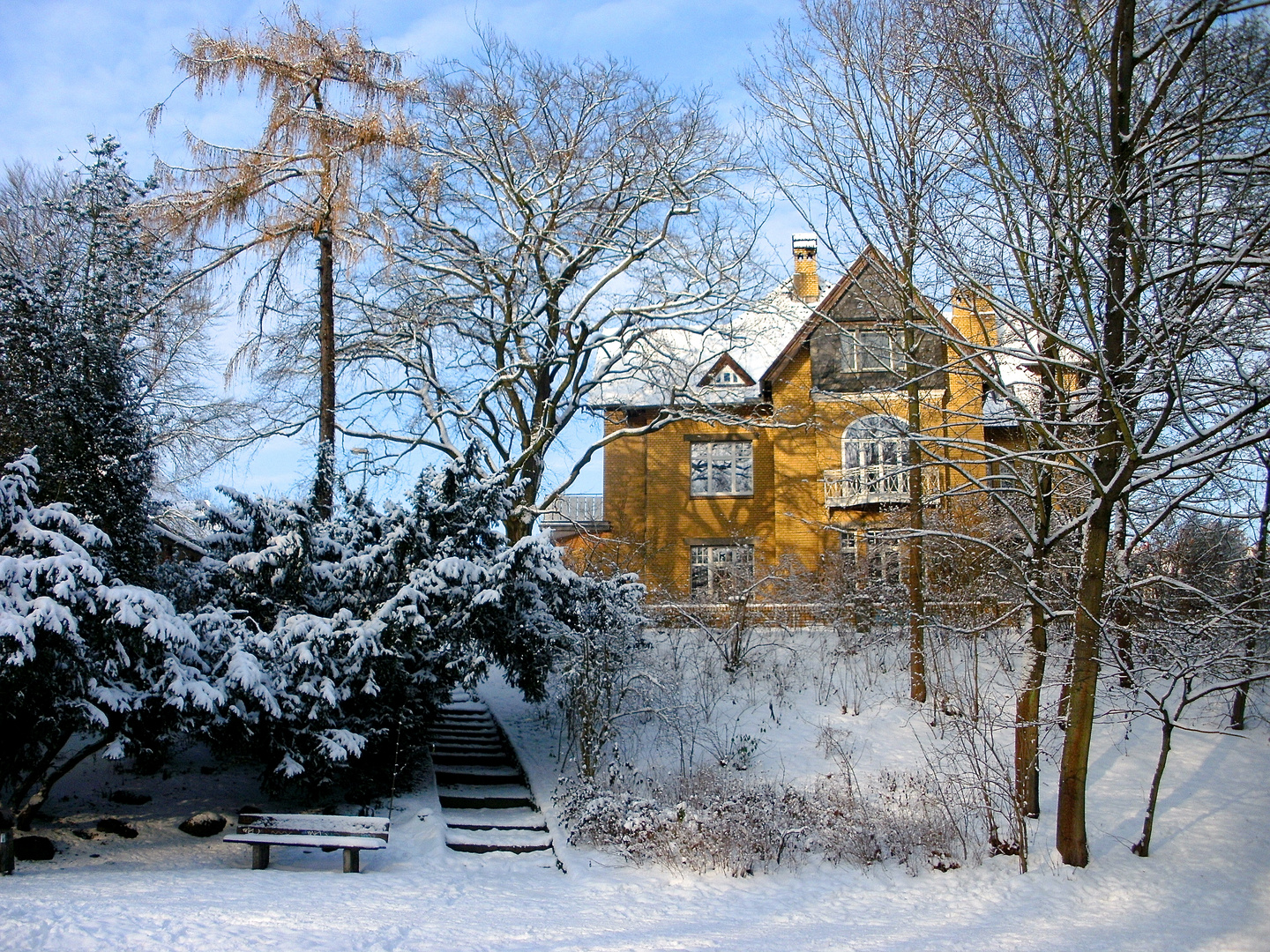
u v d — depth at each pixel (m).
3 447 12.27
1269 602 15.10
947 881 11.65
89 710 10.66
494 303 24.34
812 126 14.05
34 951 6.75
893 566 22.55
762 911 10.38
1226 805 13.88
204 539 14.55
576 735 16.09
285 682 12.41
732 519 31.33
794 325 29.61
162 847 11.90
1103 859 12.16
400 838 12.87
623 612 17.09
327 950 7.41
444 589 13.98
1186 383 11.02
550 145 24.02
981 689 17.66
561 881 11.55
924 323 14.92
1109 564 15.33
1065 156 11.22
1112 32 11.92
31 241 15.22
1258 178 10.77
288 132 15.83
